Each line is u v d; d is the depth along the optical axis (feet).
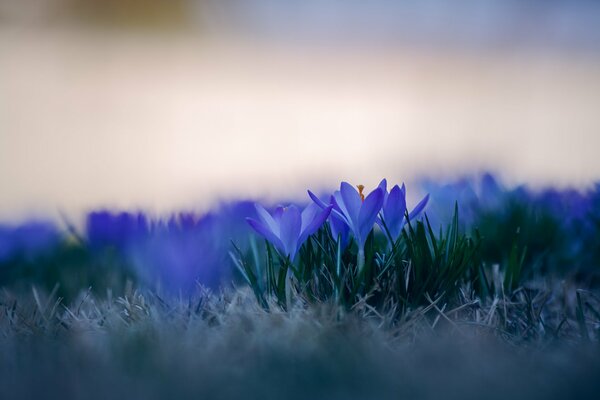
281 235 2.78
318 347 2.50
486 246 3.34
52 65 16.55
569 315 2.90
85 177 8.63
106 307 2.94
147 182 8.23
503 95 13.85
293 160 9.24
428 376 2.35
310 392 2.30
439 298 2.73
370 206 2.73
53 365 2.45
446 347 2.51
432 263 2.82
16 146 10.48
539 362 2.44
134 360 2.45
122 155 9.98
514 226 3.36
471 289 2.92
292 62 18.22
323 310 2.66
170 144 10.56
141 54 18.60
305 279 2.83
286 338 2.55
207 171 8.80
